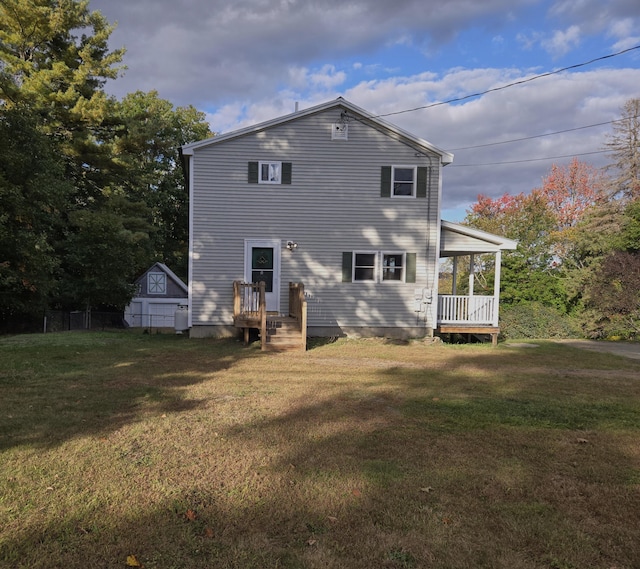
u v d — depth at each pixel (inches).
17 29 807.1
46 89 782.5
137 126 913.5
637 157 1289.4
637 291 728.3
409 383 324.5
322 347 509.0
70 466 162.2
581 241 981.2
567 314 858.8
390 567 111.2
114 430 202.2
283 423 220.4
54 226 812.6
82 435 194.5
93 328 898.7
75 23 848.9
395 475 162.9
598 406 269.4
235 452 180.9
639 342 679.1
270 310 569.3
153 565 109.6
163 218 1315.2
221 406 248.4
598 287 768.9
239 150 562.6
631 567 113.7
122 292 829.8
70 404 242.5
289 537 123.2
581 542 123.6
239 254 564.7
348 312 577.6
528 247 1155.9
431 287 584.4
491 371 381.7
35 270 636.1
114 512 132.6
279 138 566.3
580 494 152.6
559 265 1198.3
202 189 559.8
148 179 1115.9
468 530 128.5
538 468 173.0
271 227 567.2
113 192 948.6
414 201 578.2
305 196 569.3
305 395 279.6
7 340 502.3
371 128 573.3
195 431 204.1
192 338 553.6
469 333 624.4
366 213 574.2
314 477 159.5
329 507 139.3
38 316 723.4
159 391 278.2
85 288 787.4
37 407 234.8
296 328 507.8
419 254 581.9
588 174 1414.9
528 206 1285.7
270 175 566.6
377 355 460.8
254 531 125.4
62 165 768.3
